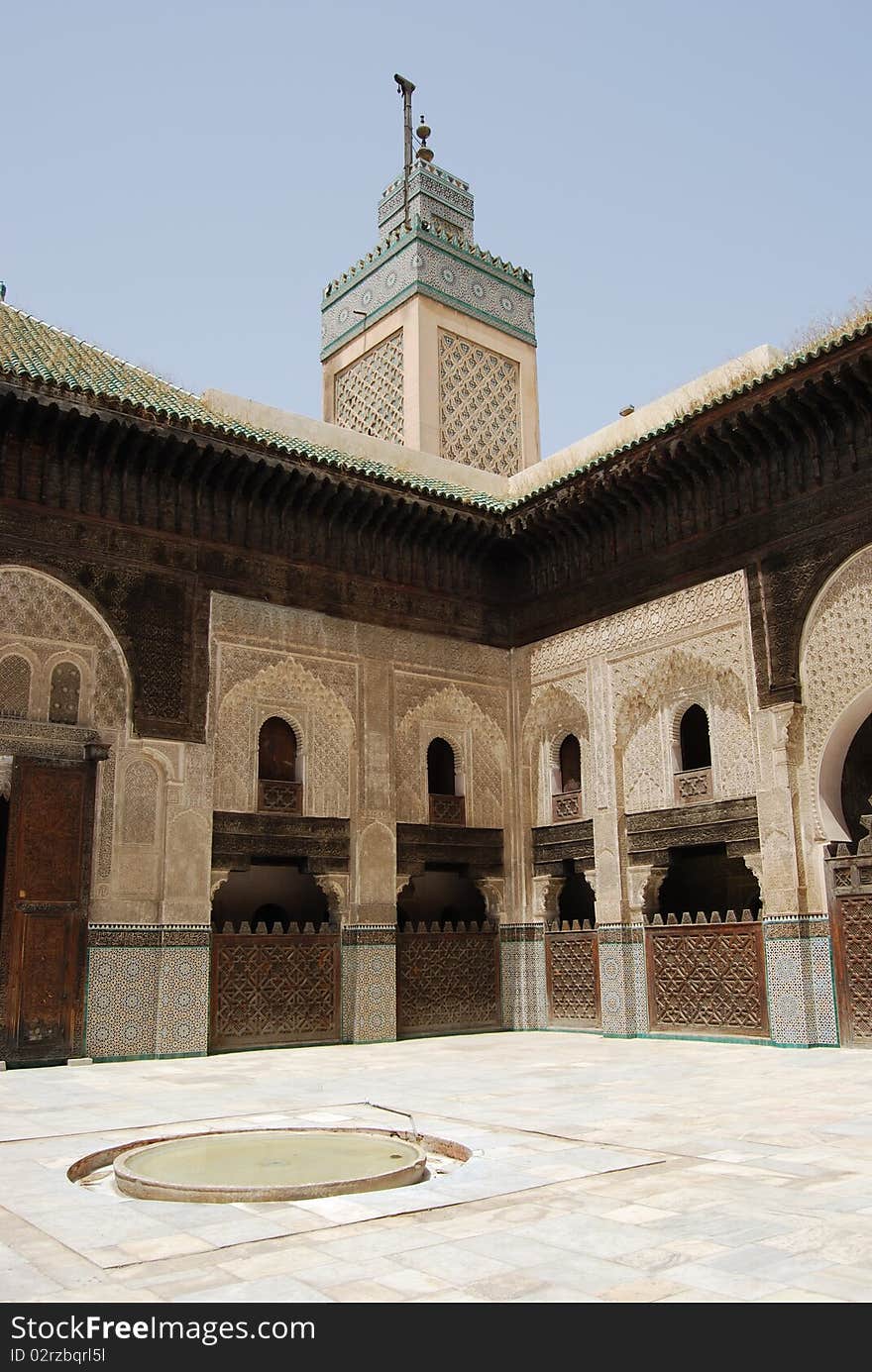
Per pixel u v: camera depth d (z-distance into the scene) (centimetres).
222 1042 841
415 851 978
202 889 839
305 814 917
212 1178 354
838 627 802
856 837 837
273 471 897
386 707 978
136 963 800
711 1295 228
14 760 771
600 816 960
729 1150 391
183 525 881
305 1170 367
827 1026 780
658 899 932
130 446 838
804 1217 291
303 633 935
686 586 916
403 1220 291
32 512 808
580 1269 246
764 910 822
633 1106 508
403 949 966
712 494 902
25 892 762
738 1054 757
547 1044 870
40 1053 748
